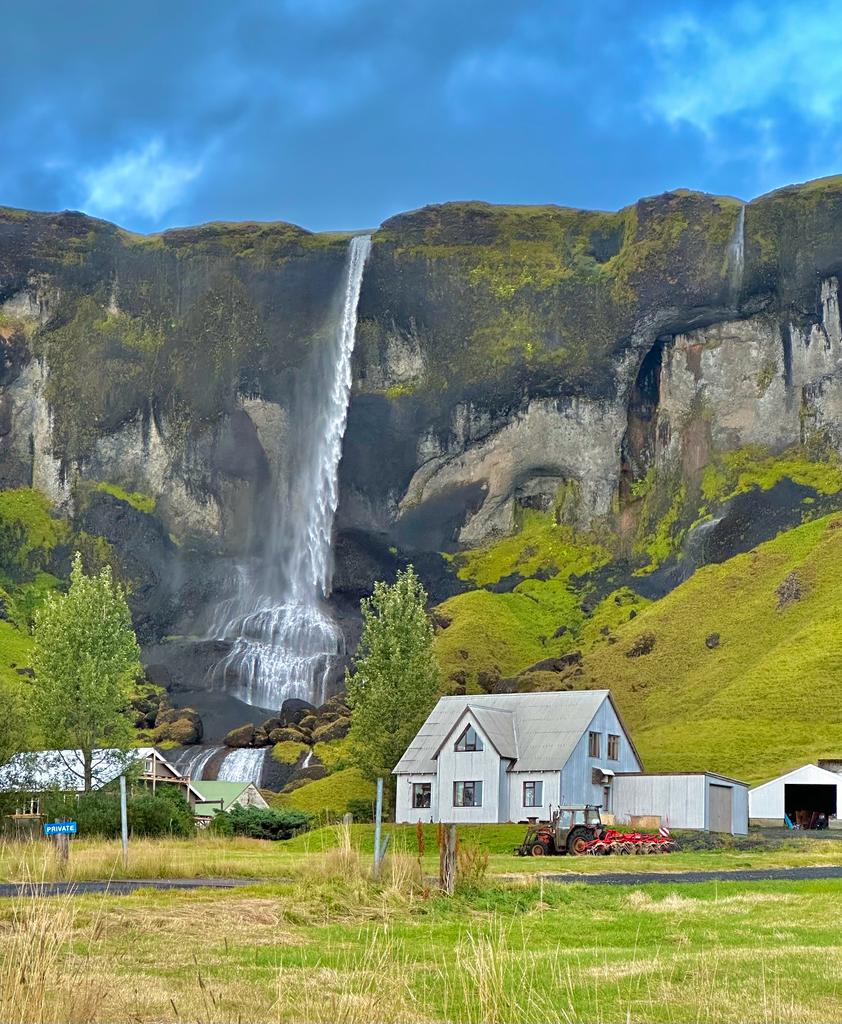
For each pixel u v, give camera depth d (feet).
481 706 298.35
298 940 95.40
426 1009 72.02
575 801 284.20
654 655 506.89
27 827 231.09
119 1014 69.36
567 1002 73.92
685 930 100.37
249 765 473.67
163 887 126.93
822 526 573.33
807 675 424.87
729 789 287.07
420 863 122.52
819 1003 74.08
